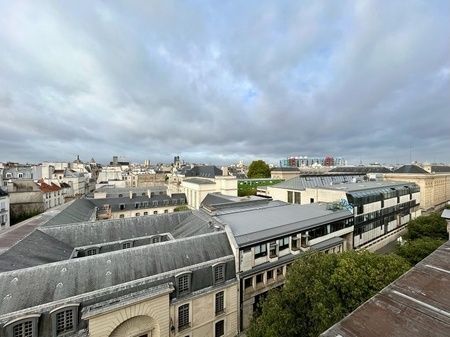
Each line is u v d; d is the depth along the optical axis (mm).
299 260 27578
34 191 100188
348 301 21484
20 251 32938
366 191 61969
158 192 109812
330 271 24453
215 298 32344
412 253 39062
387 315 9492
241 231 39031
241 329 34812
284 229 41562
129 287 27328
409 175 105562
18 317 22312
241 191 119500
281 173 151625
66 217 57094
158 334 27203
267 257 38250
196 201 97875
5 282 24391
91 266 28062
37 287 24875
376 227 63344
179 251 32844
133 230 46656
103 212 84562
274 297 25672
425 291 10711
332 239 49031
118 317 24797
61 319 23922
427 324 8820
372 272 22312
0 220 78500
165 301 27578
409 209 78875
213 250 34688
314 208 55312
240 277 34375
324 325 20000
